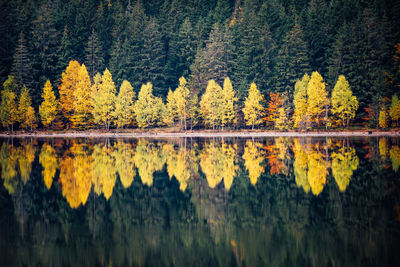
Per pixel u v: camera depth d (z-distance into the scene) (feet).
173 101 267.59
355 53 273.54
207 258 36.06
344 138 191.62
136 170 87.20
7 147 150.20
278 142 170.09
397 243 38.34
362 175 75.46
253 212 51.47
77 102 271.08
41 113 266.57
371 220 46.01
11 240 41.78
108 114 270.46
